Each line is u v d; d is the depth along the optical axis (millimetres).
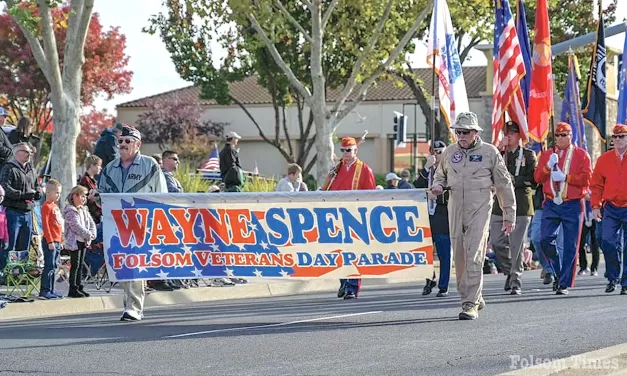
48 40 23375
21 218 15992
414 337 10633
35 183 16266
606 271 15898
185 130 57750
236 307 14992
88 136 53500
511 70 18688
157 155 19234
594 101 20062
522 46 20094
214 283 18438
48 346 10578
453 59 18469
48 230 15664
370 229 12867
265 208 13023
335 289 19422
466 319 12094
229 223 13062
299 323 12203
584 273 21766
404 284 19719
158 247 13031
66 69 23828
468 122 11938
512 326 11414
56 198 15812
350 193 12852
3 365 9359
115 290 17359
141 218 12992
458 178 12039
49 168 25375
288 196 12961
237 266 13109
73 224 15859
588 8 41062
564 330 11000
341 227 12930
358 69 29859
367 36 30422
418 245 12805
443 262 15992
